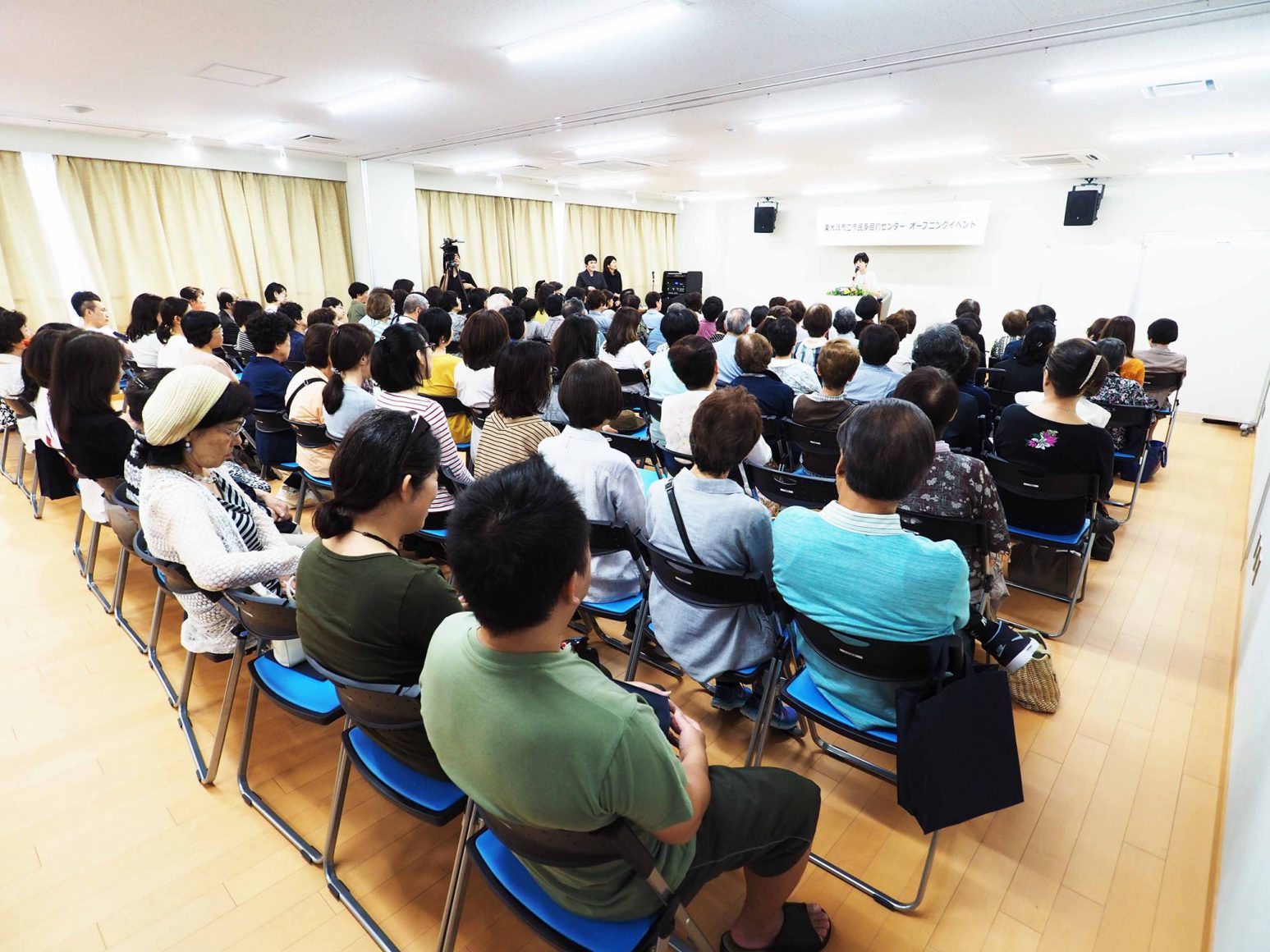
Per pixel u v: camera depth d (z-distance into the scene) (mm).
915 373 1798
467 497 759
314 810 1690
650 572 1832
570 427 1842
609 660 2312
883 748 1312
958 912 1430
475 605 744
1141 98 4379
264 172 7492
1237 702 1972
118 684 2168
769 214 10727
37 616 2566
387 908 1434
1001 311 8945
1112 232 7930
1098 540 3070
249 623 1428
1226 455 5035
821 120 5422
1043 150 6305
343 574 1097
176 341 3848
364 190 8055
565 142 6637
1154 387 4422
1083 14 3094
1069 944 1364
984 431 2910
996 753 1229
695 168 8156
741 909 1402
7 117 5543
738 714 2037
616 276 9805
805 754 1883
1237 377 6332
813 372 3615
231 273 7477
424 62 4035
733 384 3049
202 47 3785
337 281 8359
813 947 1304
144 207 6781
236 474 2092
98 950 1332
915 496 1819
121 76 4340
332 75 4328
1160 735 1980
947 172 7875
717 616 1565
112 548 3162
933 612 1181
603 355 4398
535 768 747
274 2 3125
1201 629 2539
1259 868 1117
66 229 6387
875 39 3508
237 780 1770
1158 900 1462
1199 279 6445
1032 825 1658
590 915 945
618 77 4316
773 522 1375
